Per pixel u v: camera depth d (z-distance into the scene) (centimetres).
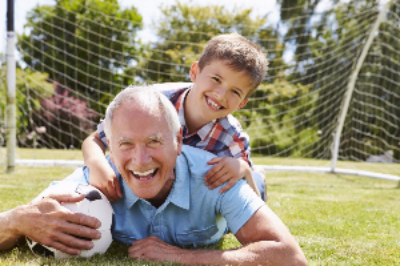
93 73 1177
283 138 1058
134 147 141
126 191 167
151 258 154
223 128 245
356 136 1122
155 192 148
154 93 147
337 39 1055
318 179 610
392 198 426
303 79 1072
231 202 160
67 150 993
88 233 156
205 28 1213
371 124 1105
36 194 354
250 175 177
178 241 173
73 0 1101
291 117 1049
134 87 150
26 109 1091
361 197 429
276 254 146
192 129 241
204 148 244
